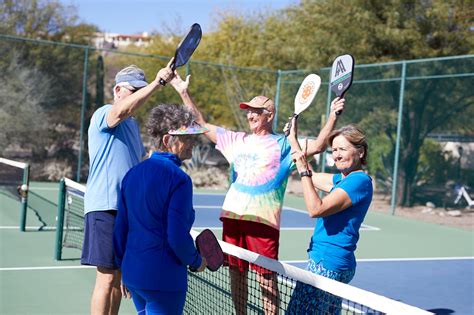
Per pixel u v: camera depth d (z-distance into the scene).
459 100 13.49
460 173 14.12
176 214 3.02
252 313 4.77
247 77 19.31
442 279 7.70
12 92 16.16
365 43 17.16
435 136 14.16
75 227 9.52
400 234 11.53
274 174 4.73
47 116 16.56
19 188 9.52
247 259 3.70
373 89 14.99
